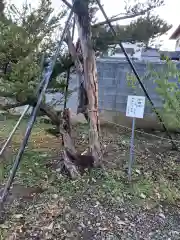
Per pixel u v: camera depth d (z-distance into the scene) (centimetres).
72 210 262
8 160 376
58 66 377
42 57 332
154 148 468
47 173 339
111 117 587
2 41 302
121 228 242
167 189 316
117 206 275
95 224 245
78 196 288
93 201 280
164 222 257
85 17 326
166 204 289
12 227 233
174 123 420
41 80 313
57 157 394
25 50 317
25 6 343
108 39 384
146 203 286
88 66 337
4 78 315
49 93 421
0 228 231
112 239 227
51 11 357
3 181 315
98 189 302
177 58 823
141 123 562
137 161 396
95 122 349
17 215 250
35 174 336
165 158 423
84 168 346
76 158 346
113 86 586
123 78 579
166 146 481
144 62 566
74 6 308
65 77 428
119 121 582
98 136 354
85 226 241
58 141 480
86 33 330
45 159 388
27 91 308
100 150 356
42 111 359
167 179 347
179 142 495
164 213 272
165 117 431
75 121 548
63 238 224
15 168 264
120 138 508
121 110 584
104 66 584
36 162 374
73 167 334
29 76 311
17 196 283
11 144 447
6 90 312
